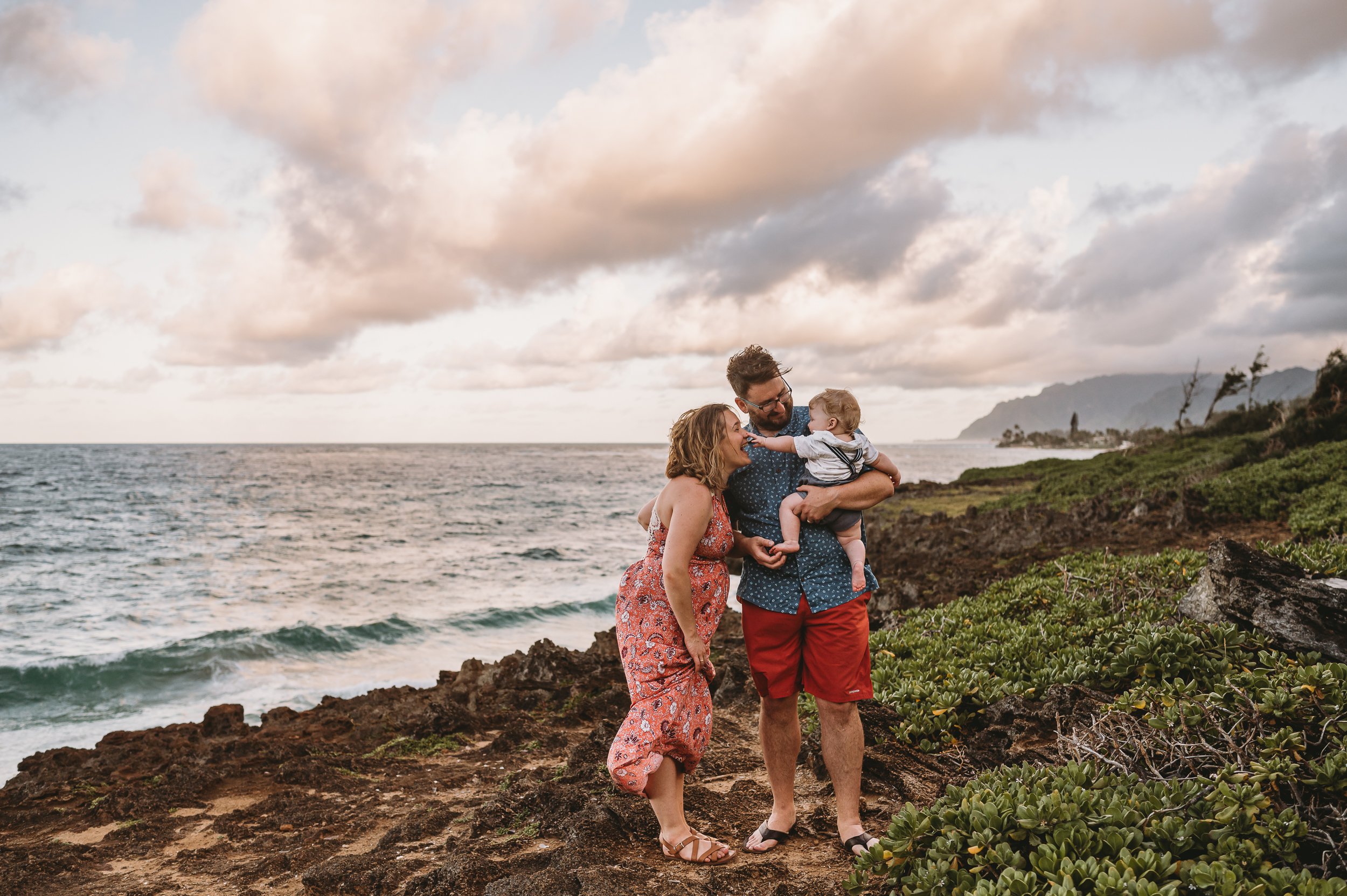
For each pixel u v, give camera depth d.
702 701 3.21
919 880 2.49
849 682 3.15
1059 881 2.29
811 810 3.71
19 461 106.25
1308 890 2.11
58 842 4.70
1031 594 6.94
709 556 3.16
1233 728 3.05
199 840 4.62
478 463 117.94
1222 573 4.58
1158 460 25.77
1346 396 21.38
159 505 42.59
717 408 3.16
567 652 8.41
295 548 25.92
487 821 3.89
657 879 2.91
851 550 3.25
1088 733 3.48
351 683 11.09
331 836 4.47
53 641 13.40
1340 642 3.89
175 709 10.05
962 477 44.47
